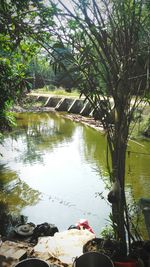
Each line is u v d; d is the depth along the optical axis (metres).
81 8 2.80
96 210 6.63
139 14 2.86
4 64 5.18
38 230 4.43
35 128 16.61
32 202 7.06
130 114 3.09
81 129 16.36
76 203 7.00
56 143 12.91
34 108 24.48
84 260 2.84
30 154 10.97
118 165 3.12
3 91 5.44
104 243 3.17
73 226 4.52
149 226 3.03
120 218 3.18
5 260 3.50
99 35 2.89
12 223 6.06
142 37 3.05
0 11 3.08
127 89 2.99
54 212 6.59
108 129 3.13
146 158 9.84
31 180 8.45
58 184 8.15
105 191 7.55
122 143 3.11
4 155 10.70
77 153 11.23
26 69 5.31
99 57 3.08
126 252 3.19
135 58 2.94
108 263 2.80
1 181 8.35
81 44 3.01
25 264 2.82
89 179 8.42
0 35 4.00
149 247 3.11
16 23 3.01
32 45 3.84
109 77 2.98
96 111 3.11
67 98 24.12
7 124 6.85
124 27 2.93
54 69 2.95
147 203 3.23
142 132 11.48
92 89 3.00
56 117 21.17
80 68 2.90
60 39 2.93
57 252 3.75
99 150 11.67
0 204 6.95
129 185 7.57
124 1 2.87
